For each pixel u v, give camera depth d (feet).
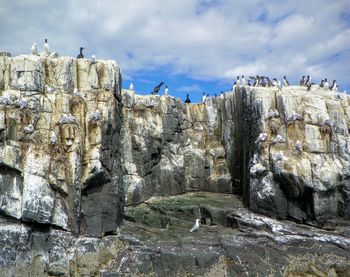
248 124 146.20
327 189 128.67
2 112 111.45
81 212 115.55
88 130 119.65
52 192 112.06
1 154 108.37
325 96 145.48
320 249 118.73
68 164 114.83
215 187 160.15
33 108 116.26
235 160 159.22
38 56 123.44
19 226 107.04
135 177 143.95
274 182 131.75
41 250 107.45
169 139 157.58
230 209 135.95
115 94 128.26
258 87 147.43
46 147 114.93
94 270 111.24
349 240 120.88
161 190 152.87
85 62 126.31
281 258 116.47
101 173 116.47
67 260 109.09
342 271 116.57
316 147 134.82
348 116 143.54
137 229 127.24
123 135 143.95
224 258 113.50
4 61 119.65
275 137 135.44
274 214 130.93
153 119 152.46
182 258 110.93
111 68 126.93
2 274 102.94
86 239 113.29
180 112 163.84
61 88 122.52
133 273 109.91
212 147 165.17
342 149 138.00
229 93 163.53
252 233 122.72
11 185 109.70
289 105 138.41
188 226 130.11
